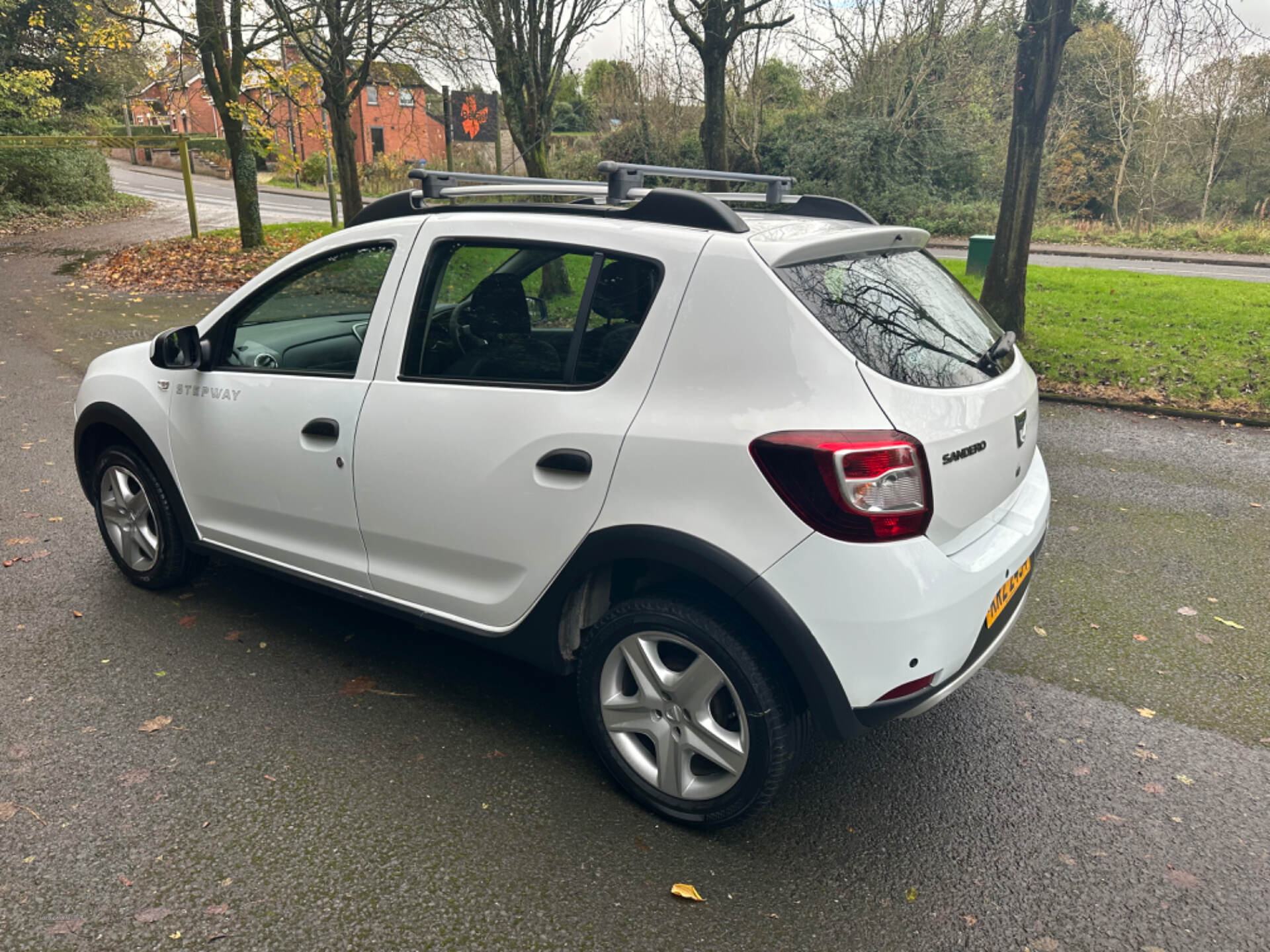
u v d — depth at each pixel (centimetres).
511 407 271
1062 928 232
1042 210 3177
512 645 288
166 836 256
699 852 257
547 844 258
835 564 224
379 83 1716
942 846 263
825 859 256
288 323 336
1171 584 453
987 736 322
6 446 624
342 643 374
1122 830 272
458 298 288
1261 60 2459
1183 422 768
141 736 303
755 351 235
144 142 1900
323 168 4178
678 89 3128
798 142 3123
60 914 227
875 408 225
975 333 289
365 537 314
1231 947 227
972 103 2972
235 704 325
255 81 1717
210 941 220
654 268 253
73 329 1081
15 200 2452
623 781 277
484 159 3788
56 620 383
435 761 296
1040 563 477
